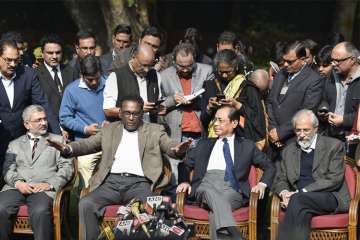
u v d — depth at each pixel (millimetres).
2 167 14586
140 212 12734
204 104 14477
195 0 32156
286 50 14266
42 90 14969
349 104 14031
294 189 13656
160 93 14750
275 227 13188
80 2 23391
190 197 13805
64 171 13992
